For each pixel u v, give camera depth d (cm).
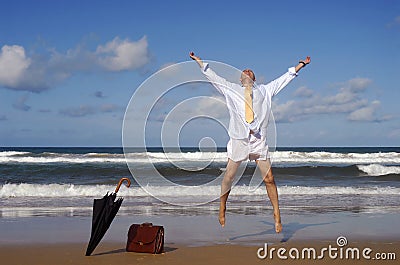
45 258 539
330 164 2711
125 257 542
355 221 853
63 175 1920
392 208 1055
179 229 750
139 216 896
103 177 1864
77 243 630
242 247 606
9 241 644
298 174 2134
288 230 747
